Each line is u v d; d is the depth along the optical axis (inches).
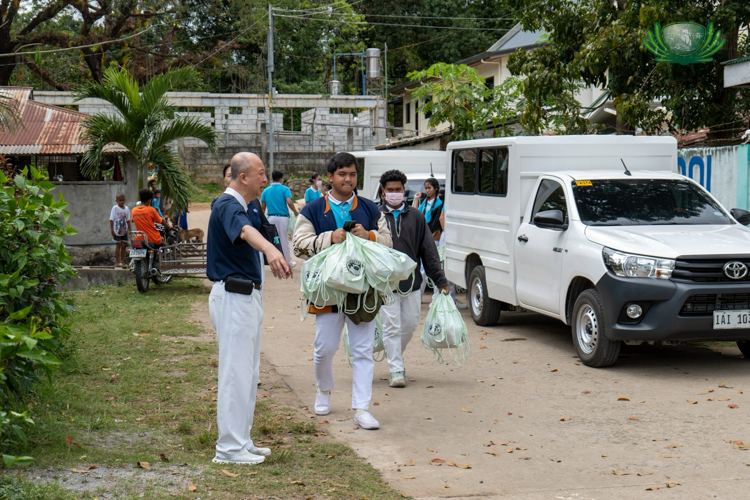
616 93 510.0
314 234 229.9
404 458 201.8
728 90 462.6
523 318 430.9
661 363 315.0
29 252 223.6
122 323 386.6
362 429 227.6
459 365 312.8
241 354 189.5
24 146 659.4
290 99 1397.6
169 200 660.1
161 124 596.7
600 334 297.9
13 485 158.1
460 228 432.5
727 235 304.2
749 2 432.1
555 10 543.2
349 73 1851.6
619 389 273.0
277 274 176.9
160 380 274.1
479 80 750.5
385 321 274.1
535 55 546.3
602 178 343.6
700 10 431.5
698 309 283.6
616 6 535.8
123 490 167.2
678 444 211.5
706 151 429.7
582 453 205.6
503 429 227.9
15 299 221.1
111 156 752.3
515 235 369.1
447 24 1782.7
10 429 172.1
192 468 184.5
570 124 585.9
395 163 617.0
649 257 284.8
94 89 574.2
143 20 1443.2
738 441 212.8
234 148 1374.3
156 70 1437.0
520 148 368.2
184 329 374.3
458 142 433.4
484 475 188.7
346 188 229.5
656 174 353.7
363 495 172.7
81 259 683.4
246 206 193.9
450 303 281.1
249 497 168.4
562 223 324.2
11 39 1301.7
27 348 149.9
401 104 1876.2
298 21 1593.3
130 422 222.4
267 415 237.6
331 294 218.5
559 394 267.6
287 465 191.5
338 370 306.8
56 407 227.0
